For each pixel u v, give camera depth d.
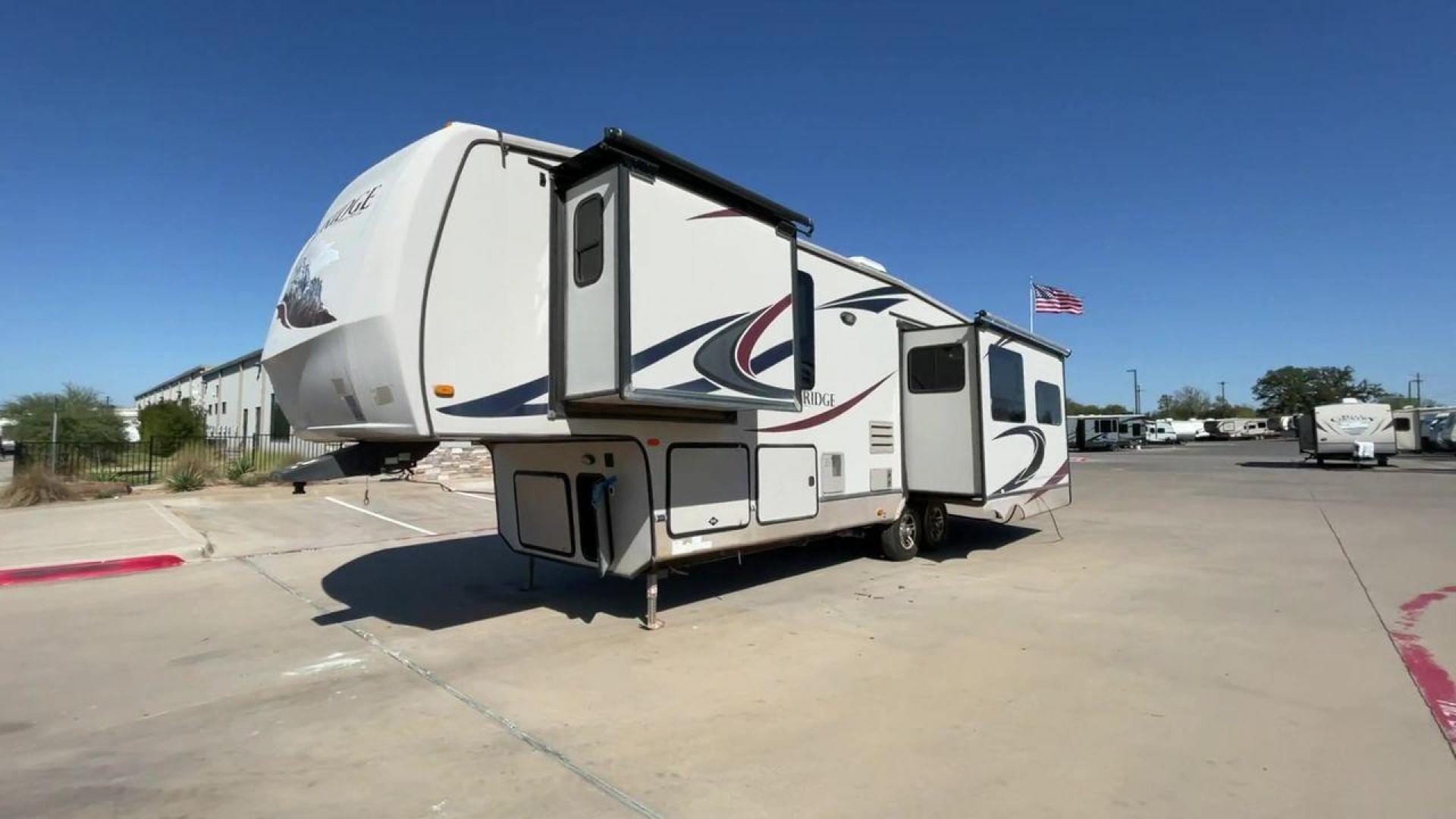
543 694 4.23
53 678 4.57
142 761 3.42
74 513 11.88
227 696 4.25
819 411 6.92
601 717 3.88
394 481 17.47
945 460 7.99
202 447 18.12
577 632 5.47
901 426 8.20
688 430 5.65
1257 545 9.23
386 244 4.29
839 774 3.24
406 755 3.46
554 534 6.08
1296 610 5.99
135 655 5.00
